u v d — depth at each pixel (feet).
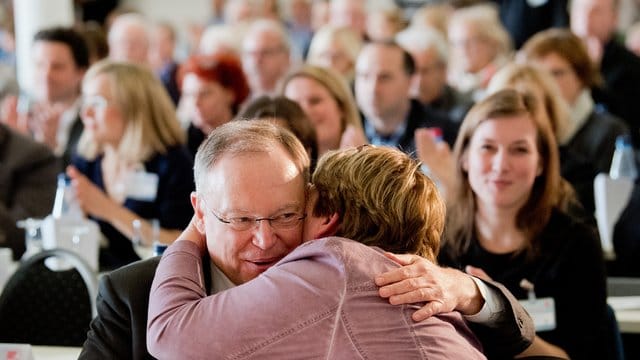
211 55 25.16
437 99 29.35
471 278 9.44
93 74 21.40
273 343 8.25
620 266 18.72
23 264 14.53
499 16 38.96
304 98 21.04
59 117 27.61
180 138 21.54
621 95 31.89
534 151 13.79
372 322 8.33
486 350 10.34
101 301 9.84
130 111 21.09
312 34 44.06
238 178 8.87
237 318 8.34
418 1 48.16
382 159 9.09
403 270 8.55
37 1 37.22
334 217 9.03
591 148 24.45
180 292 8.85
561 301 13.83
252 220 8.95
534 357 12.31
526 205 13.99
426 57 28.91
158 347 8.57
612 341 13.75
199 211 9.53
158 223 20.63
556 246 13.93
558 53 25.40
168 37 42.91
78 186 19.39
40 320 14.39
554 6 37.63
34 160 22.57
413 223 8.91
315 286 8.37
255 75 30.45
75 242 18.22
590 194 21.33
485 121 13.92
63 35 27.32
